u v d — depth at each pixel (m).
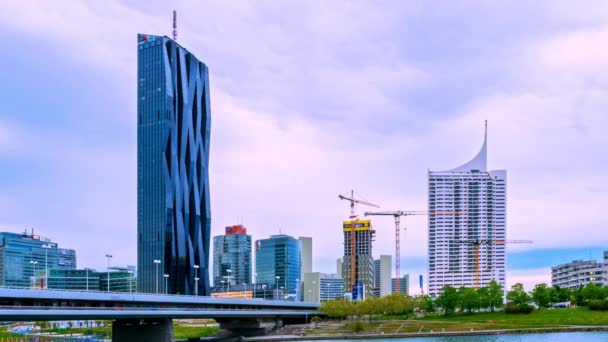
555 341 181.88
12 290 129.25
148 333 189.25
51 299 139.25
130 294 166.12
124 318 178.00
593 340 183.50
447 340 198.00
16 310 130.25
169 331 190.50
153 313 176.50
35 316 136.88
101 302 156.12
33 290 134.50
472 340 194.38
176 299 188.00
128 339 190.50
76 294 146.12
